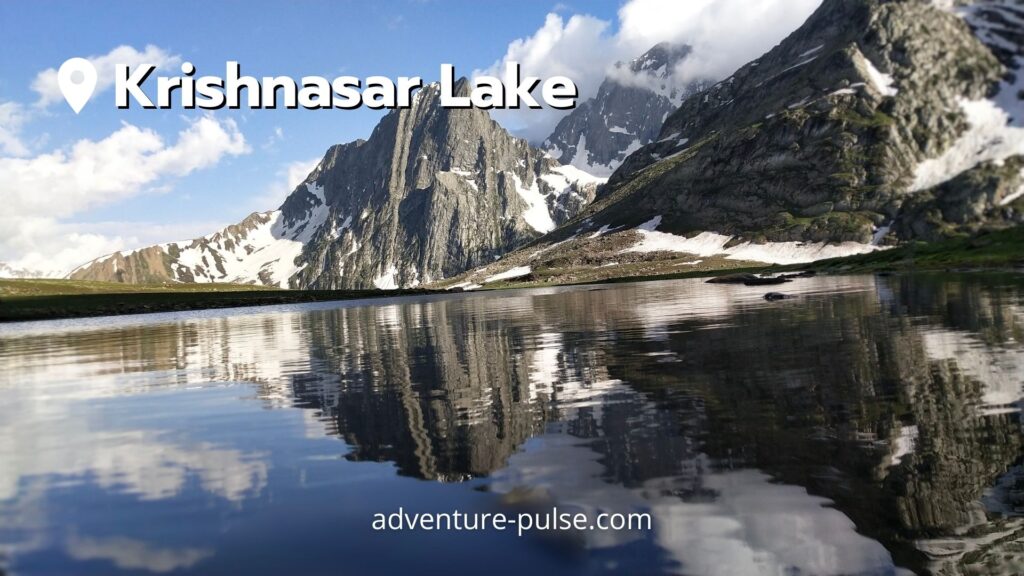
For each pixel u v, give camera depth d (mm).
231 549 8609
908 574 7465
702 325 37156
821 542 8211
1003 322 29984
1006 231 127812
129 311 145750
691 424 13883
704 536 8492
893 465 10742
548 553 8156
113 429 16734
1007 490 9531
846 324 32938
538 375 21906
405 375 23734
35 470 12922
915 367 19344
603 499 9812
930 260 121312
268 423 16469
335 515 9656
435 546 8484
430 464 12000
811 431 12875
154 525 9586
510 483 10711
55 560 8453
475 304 96000
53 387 25656
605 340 32188
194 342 46156
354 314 84625
